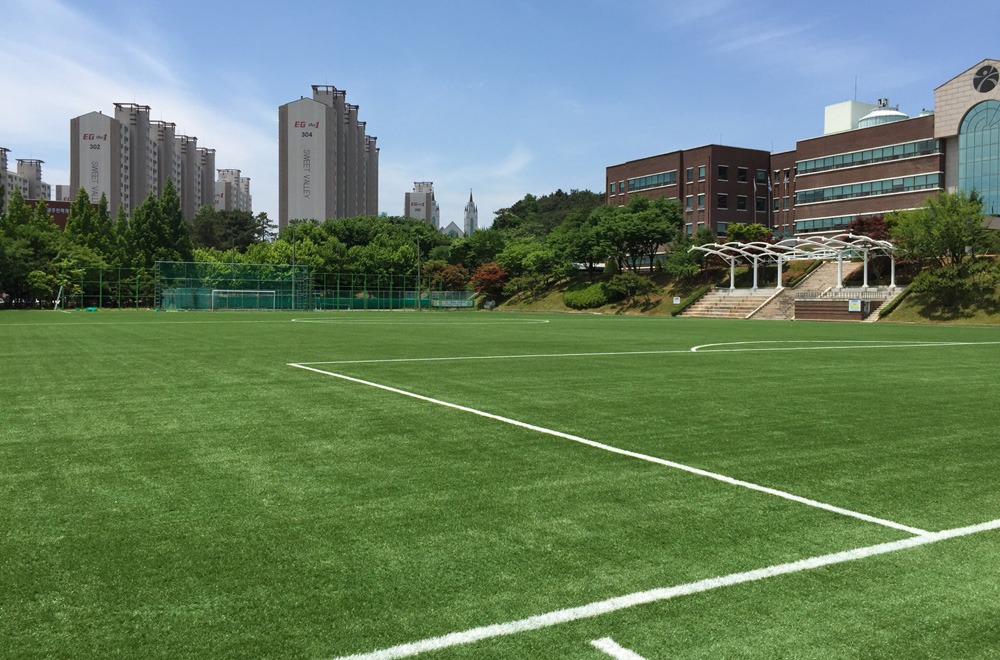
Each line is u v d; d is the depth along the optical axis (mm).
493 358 15742
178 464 6105
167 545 4184
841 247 53906
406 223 107562
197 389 10539
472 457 6402
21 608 3369
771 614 3355
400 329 29047
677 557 4043
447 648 3025
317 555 4043
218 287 65188
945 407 9258
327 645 3041
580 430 7645
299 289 69062
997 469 6062
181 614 3316
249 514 4766
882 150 70750
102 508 4879
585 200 135250
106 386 10828
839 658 2979
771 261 61750
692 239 68688
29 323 32188
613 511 4867
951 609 3424
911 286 48188
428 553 4082
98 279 68312
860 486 5523
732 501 5117
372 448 6750
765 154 86250
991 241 46594
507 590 3592
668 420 8258
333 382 11406
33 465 6047
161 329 27359
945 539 4363
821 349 19031
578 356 16406
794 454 6574
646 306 65438
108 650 2998
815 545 4246
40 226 74500
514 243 85562
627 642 3086
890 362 15414
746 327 34438
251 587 3609
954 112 63844
